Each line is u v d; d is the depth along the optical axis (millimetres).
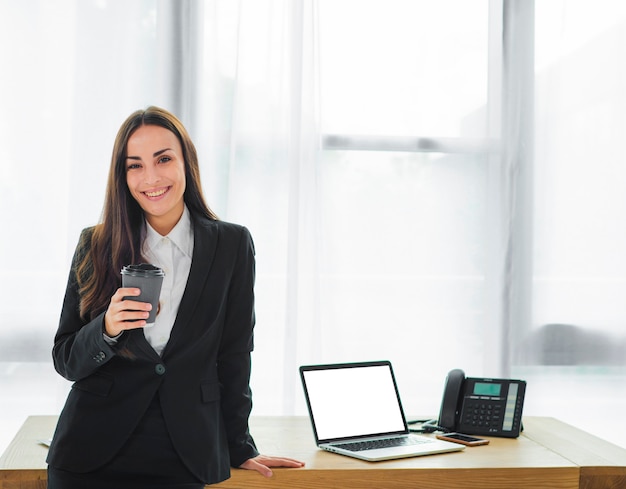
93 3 3066
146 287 1698
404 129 3299
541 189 3336
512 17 3303
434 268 3311
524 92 3328
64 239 3070
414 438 2322
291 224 3117
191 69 3100
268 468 1966
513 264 3307
